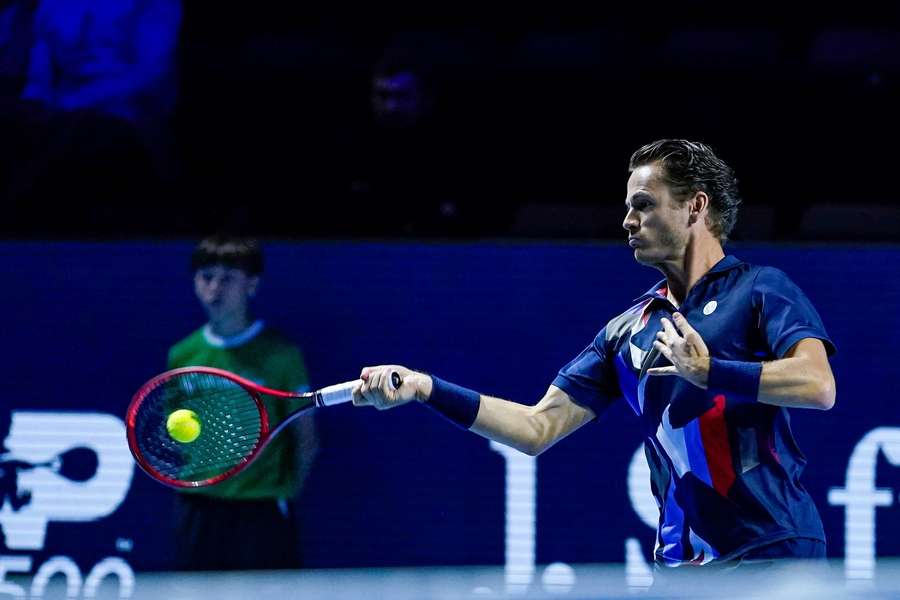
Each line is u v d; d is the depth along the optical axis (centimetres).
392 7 2378
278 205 2245
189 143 2289
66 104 2247
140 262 1986
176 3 2288
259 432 1471
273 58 2344
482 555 1978
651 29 2380
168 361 1970
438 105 2294
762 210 2242
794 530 1192
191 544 1906
